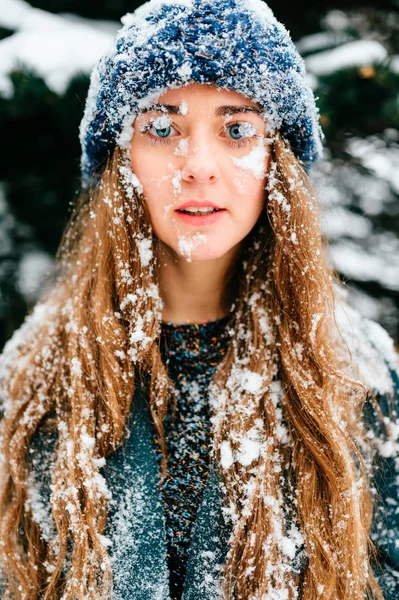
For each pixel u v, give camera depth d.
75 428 0.85
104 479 0.83
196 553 0.80
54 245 1.82
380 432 0.92
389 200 1.99
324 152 1.65
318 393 0.83
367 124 1.56
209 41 0.69
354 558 0.80
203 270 0.86
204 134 0.73
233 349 0.89
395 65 1.43
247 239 0.92
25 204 1.77
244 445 0.81
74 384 0.87
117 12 1.87
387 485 0.92
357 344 0.96
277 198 0.82
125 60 0.74
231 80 0.70
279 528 0.79
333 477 0.81
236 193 0.76
